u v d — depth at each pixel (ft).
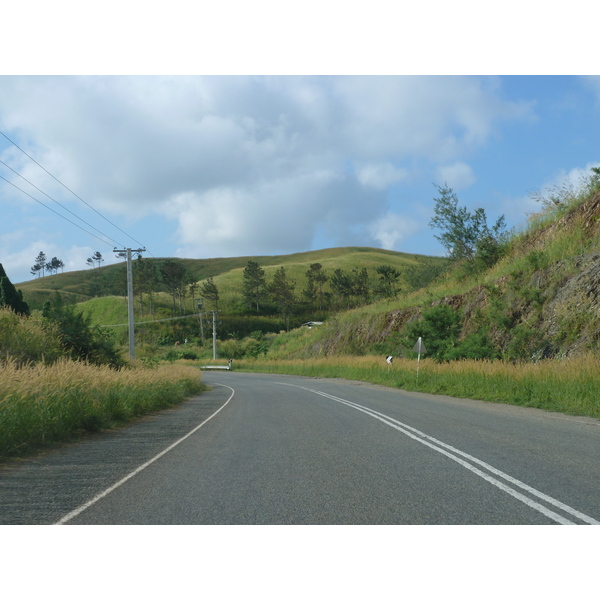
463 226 145.89
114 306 427.33
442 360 103.81
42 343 69.51
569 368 54.34
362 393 75.82
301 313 463.01
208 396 83.35
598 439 30.07
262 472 23.11
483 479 20.67
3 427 29.25
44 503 18.62
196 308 450.30
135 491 20.12
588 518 15.81
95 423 39.34
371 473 22.33
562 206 104.47
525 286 90.17
